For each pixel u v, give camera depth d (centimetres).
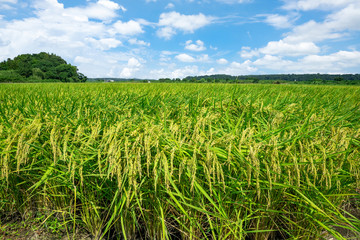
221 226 215
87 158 239
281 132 269
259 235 254
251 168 198
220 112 340
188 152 224
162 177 224
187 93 551
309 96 482
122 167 221
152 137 223
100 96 529
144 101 420
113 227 290
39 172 277
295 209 253
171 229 276
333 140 239
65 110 375
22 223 303
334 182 226
